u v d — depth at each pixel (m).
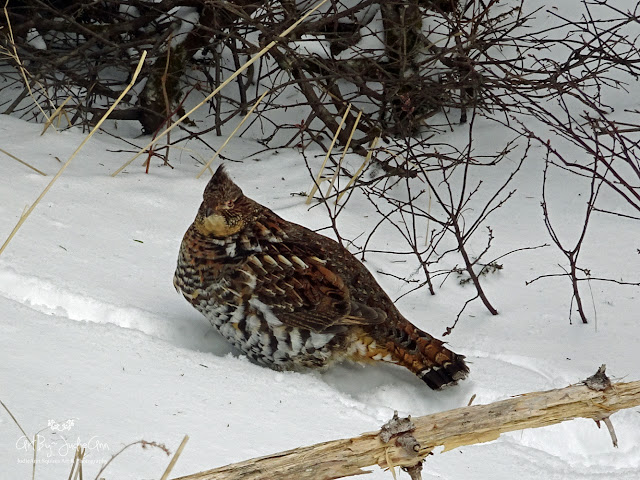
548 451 1.26
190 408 1.14
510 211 1.94
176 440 1.07
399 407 1.36
